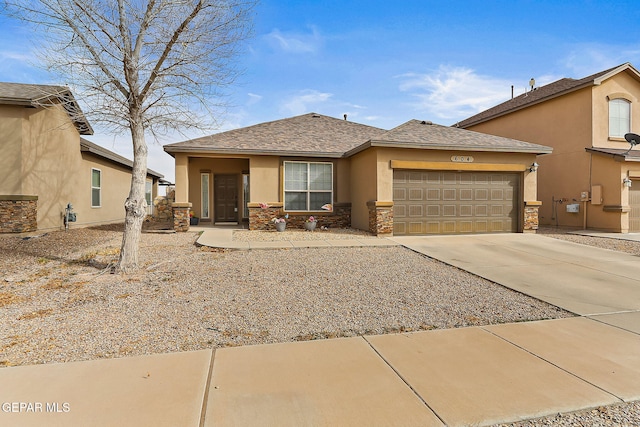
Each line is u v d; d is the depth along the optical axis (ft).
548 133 54.03
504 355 11.83
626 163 44.09
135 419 8.32
